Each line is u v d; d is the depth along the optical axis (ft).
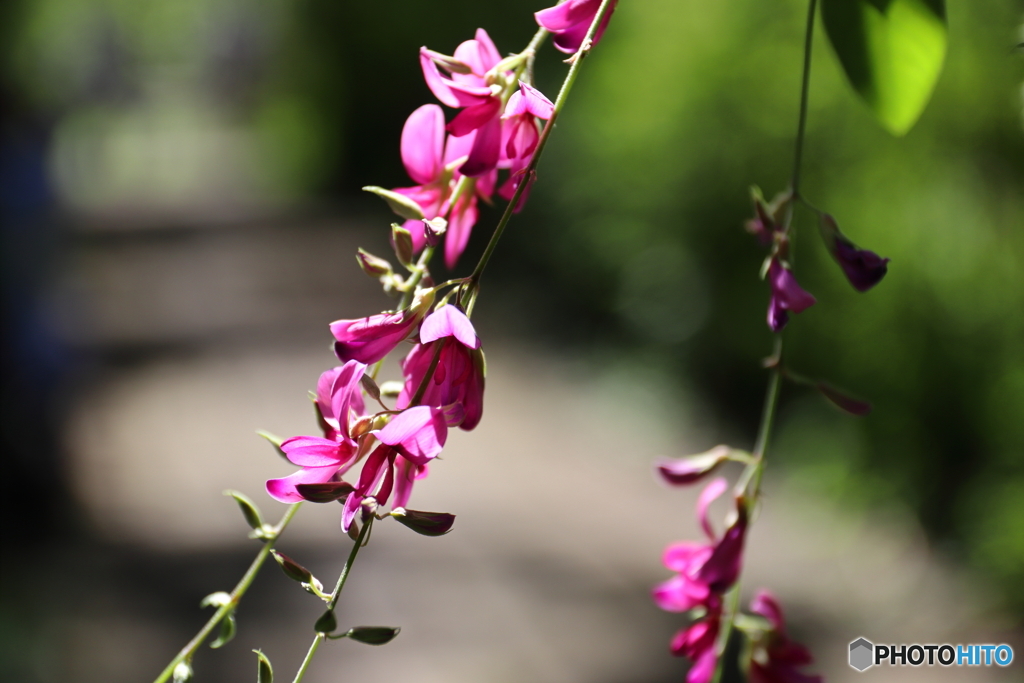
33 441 23.49
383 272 3.36
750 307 25.66
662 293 29.07
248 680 16.01
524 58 3.49
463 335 3.04
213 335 39.86
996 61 17.74
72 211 71.26
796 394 23.67
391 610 18.26
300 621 18.01
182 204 79.20
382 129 67.87
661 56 29.45
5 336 23.57
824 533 19.69
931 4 4.57
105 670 16.26
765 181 25.09
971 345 18.66
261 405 31.42
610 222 31.22
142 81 149.28
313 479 3.17
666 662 16.31
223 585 19.47
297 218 67.46
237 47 142.82
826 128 23.04
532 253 39.65
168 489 24.76
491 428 28.55
